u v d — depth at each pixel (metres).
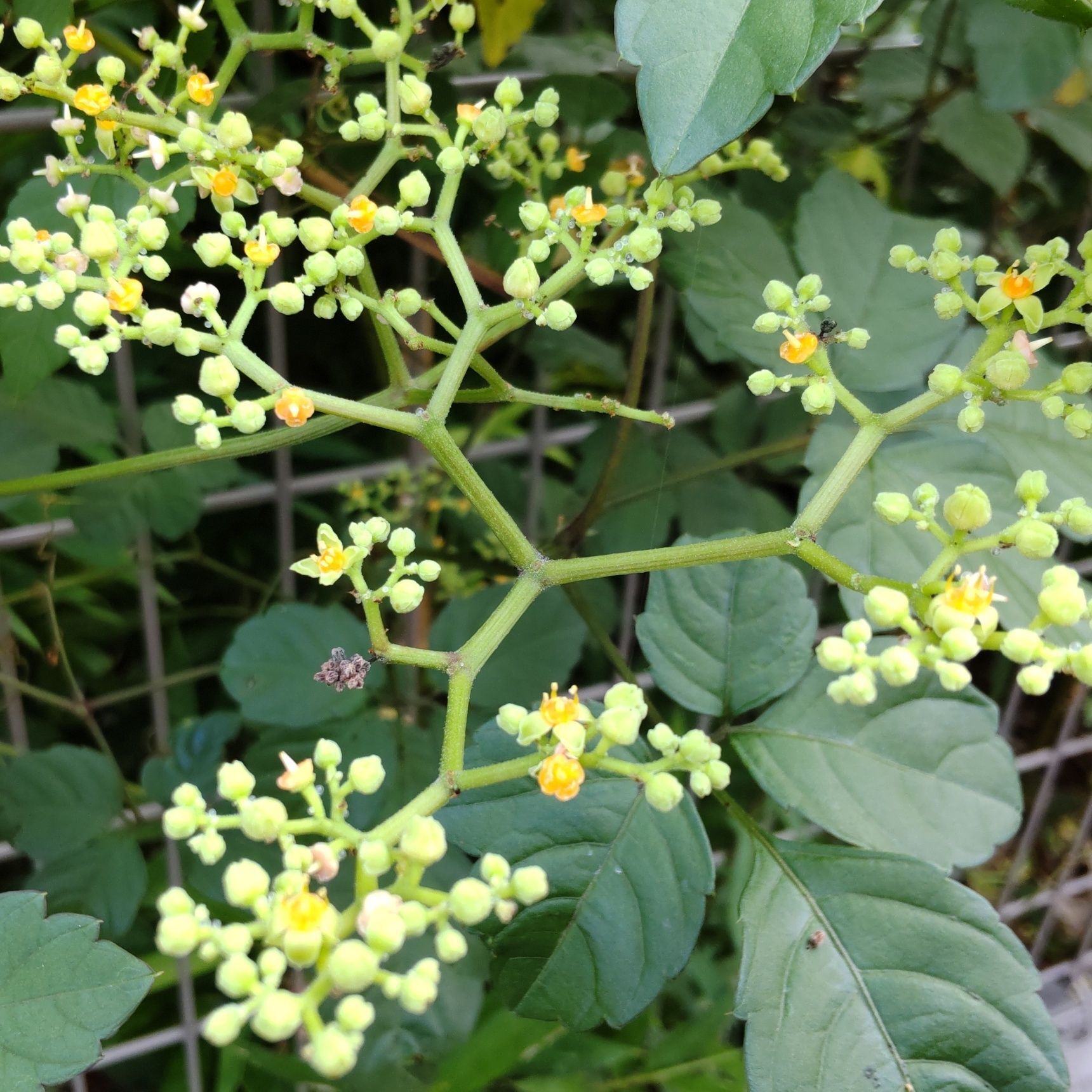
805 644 0.10
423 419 0.08
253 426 0.07
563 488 0.18
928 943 0.09
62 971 0.08
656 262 0.13
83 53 0.10
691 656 0.10
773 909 0.09
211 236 0.08
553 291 0.08
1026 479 0.07
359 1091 0.14
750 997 0.09
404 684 0.13
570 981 0.09
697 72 0.06
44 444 0.13
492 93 0.13
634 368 0.13
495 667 0.13
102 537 0.14
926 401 0.08
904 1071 0.09
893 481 0.10
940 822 0.10
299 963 0.06
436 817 0.09
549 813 0.09
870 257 0.12
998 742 0.10
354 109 0.12
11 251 0.08
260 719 0.12
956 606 0.07
